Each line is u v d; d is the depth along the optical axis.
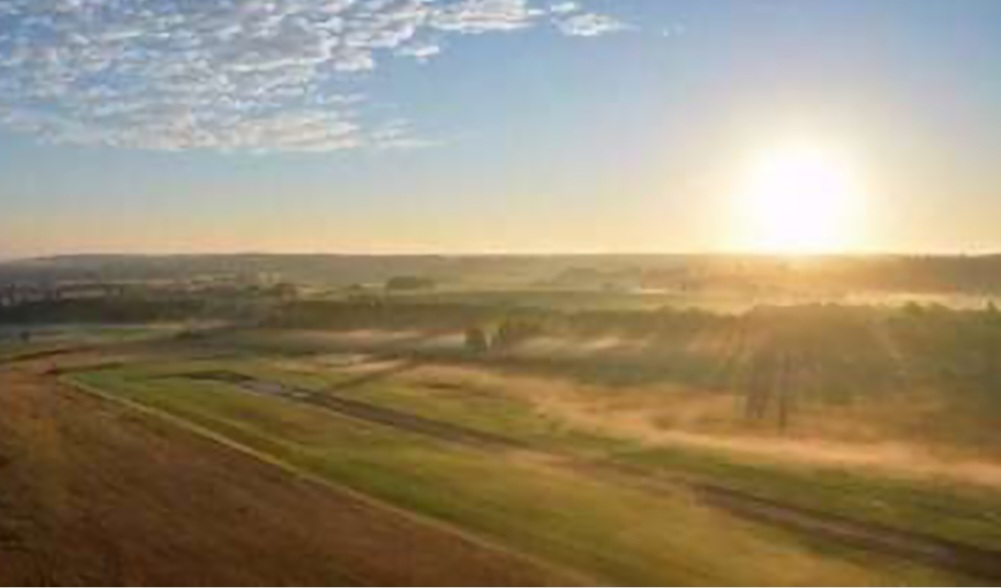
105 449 34.31
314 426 47.56
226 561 21.31
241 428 45.31
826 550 26.39
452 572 21.27
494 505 29.67
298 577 20.34
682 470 37.69
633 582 22.16
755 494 33.56
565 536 26.11
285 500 27.44
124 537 23.03
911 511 31.16
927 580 23.94
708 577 23.03
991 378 62.34
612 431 48.19
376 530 24.58
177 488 28.34
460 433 46.94
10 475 29.31
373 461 37.31
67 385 61.09
